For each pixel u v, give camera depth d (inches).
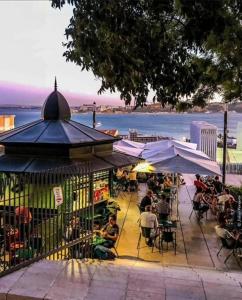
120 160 490.9
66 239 311.7
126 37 223.5
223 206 563.5
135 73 237.1
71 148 432.5
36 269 249.9
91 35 224.7
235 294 228.8
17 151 447.5
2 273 237.8
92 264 270.5
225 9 209.8
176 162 560.1
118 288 226.4
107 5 215.9
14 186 271.0
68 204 315.3
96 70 244.5
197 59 266.5
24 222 268.2
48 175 297.3
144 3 219.8
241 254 418.3
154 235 446.9
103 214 505.0
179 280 244.7
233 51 239.0
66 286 225.8
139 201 674.2
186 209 630.5
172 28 237.6
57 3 226.1
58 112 497.7
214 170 551.8
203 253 429.4
